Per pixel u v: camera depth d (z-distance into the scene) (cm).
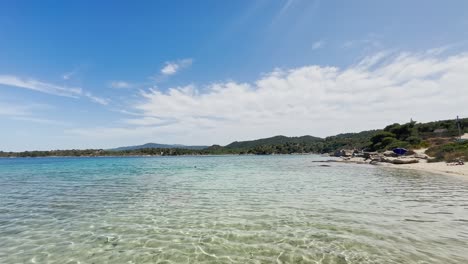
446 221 991
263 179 2617
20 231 964
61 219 1127
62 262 701
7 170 4594
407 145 6216
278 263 665
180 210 1262
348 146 12588
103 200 1548
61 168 5091
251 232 912
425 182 2061
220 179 2667
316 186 2019
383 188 1814
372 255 693
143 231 946
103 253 754
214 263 675
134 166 5675
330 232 887
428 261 650
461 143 4459
